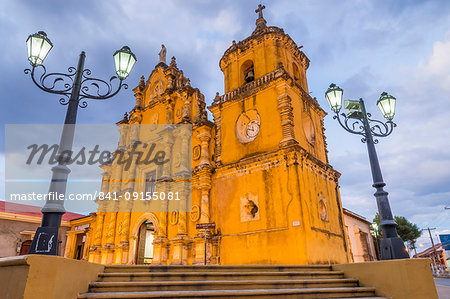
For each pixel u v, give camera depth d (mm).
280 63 16062
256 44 17922
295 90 16328
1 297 4535
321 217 14305
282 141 14195
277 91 15523
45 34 7703
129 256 19156
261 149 15180
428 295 7016
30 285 4066
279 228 13086
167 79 22906
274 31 17547
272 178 14094
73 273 5113
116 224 21266
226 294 6016
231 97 17594
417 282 7074
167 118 21031
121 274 6586
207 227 13797
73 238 26062
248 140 16016
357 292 7523
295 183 13188
